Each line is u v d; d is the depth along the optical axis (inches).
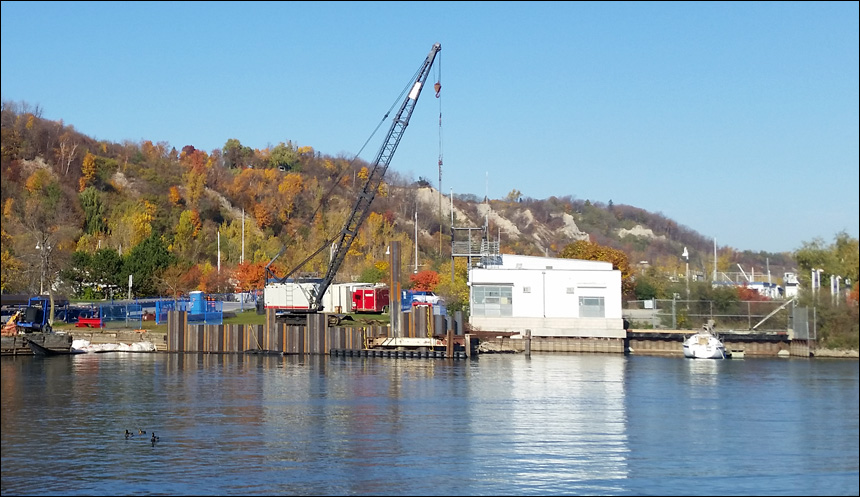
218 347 4392.2
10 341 4106.8
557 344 4658.0
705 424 2482.8
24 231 6688.0
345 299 5246.1
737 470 1996.8
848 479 1926.7
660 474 1961.1
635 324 4928.6
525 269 4694.9
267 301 5162.4
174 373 3508.9
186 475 1914.4
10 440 2220.7
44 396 2876.5
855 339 4311.0
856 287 4301.2
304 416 2551.7
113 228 7642.7
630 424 2482.8
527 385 3230.8
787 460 2078.0
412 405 2751.0
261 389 3063.5
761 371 3740.2
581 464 2037.4
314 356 4288.9
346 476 1913.1
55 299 4963.1
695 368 3873.0
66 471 1941.4
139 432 2309.3
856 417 2571.4
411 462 2031.3
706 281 5182.1
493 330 4682.6
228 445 2180.1
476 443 2220.7
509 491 1823.3
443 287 5674.2
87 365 3786.9
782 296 5447.8
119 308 5241.1
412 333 4372.5
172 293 6092.5
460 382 3304.6
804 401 2878.9
